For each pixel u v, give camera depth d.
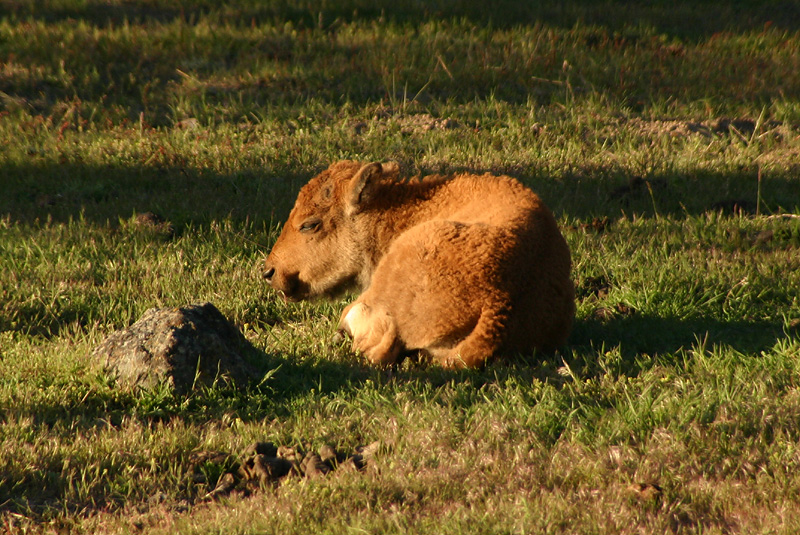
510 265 18.05
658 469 14.46
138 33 49.81
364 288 21.64
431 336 18.34
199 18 54.97
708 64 49.41
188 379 18.03
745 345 20.16
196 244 27.61
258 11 55.88
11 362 19.34
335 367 19.22
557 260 19.05
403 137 38.78
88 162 35.03
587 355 19.47
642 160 36.53
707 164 36.00
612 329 21.61
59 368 18.88
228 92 43.12
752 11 63.50
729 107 43.47
